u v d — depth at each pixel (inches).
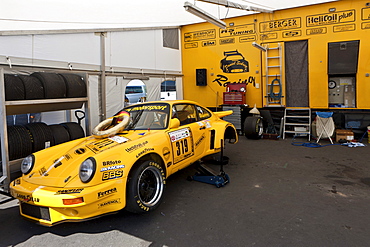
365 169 195.6
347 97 335.6
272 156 242.4
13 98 163.6
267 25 363.9
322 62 336.2
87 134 218.4
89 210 106.4
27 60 219.8
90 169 108.8
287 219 123.0
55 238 114.0
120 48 315.3
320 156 236.8
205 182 175.8
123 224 124.0
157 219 127.5
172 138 150.3
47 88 181.5
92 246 106.9
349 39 319.6
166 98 412.2
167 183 177.6
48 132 182.9
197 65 423.5
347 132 292.0
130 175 120.9
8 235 117.6
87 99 215.0
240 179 181.5
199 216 129.0
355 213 127.1
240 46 385.4
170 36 405.4
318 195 149.9
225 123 210.2
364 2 309.6
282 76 358.0
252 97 382.9
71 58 257.4
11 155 161.8
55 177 116.5
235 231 113.9
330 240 104.6
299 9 342.0
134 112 175.2
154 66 371.9
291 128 346.0
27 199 110.7
